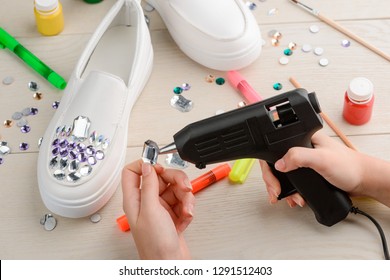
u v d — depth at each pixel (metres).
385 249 1.02
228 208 1.10
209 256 1.05
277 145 0.93
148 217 0.92
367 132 1.17
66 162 1.06
